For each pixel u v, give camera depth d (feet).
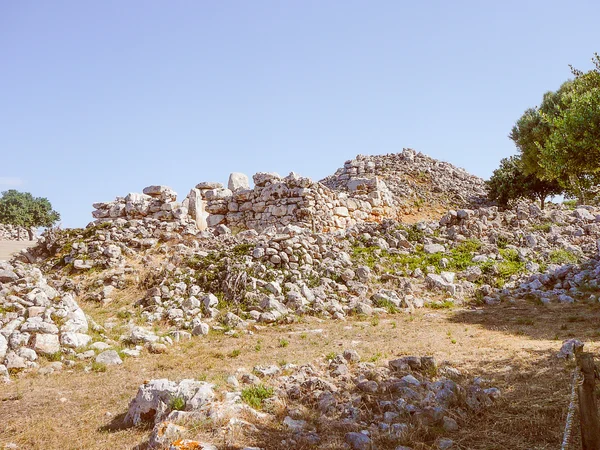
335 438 23.99
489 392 28.30
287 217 89.61
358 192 116.16
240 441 22.90
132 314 58.34
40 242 86.79
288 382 32.42
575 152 55.26
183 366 40.29
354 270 70.90
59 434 26.35
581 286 64.44
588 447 18.88
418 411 26.12
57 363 40.63
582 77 60.34
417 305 63.10
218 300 60.95
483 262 75.15
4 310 47.19
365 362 37.27
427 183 152.97
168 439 22.80
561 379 30.40
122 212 92.38
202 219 96.02
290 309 59.82
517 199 136.67
